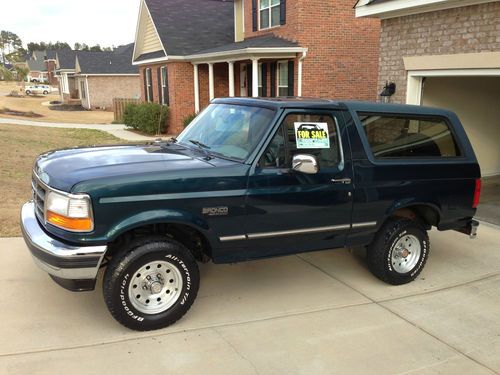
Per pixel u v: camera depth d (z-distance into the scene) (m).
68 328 3.95
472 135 10.62
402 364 3.63
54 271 3.62
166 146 4.91
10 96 51.72
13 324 3.97
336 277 5.29
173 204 3.81
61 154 4.48
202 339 3.87
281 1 16.19
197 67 19.50
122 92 39.09
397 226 4.96
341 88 16.19
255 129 4.32
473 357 3.76
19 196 8.06
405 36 8.81
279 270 5.43
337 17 15.63
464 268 5.68
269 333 4.02
